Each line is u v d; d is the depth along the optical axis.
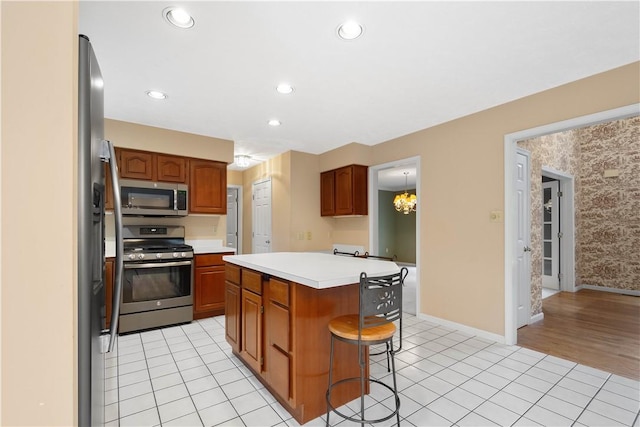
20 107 0.73
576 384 2.17
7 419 0.72
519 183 3.50
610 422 1.76
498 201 3.00
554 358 2.60
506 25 1.82
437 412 1.85
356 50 2.08
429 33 1.89
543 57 2.17
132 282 3.21
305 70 2.34
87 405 0.96
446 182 3.45
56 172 0.75
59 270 0.75
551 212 5.43
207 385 2.16
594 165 5.43
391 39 1.95
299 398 1.75
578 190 5.42
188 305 3.53
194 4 1.62
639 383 2.19
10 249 0.72
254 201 5.74
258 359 2.10
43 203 0.74
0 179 0.71
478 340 3.00
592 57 2.18
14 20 0.73
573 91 2.53
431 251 3.58
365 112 3.20
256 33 1.88
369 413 1.84
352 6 1.65
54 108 0.75
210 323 3.55
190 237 4.11
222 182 4.11
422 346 2.85
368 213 4.46
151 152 3.59
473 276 3.18
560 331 3.29
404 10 1.69
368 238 4.46
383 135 3.98
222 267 3.82
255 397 2.02
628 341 3.00
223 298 3.82
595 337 3.11
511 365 2.47
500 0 1.61
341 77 2.45
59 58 0.75
